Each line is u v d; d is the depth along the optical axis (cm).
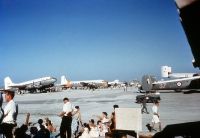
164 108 2884
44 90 9994
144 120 1952
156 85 5509
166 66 6322
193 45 380
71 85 13375
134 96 5381
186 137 1067
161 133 1145
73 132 1400
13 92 870
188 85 5325
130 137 1059
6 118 849
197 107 2866
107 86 13312
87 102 4200
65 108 1202
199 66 629
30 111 3131
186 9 246
